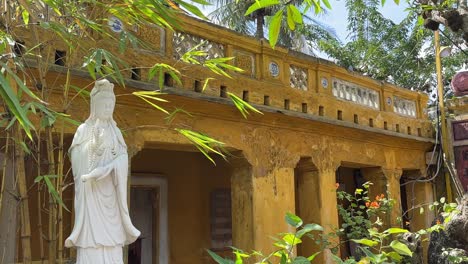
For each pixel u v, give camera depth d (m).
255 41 7.96
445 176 11.64
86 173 3.60
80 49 5.36
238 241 7.71
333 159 9.22
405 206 12.23
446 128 11.57
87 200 3.55
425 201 11.58
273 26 2.95
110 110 3.88
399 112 11.21
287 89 8.38
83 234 3.50
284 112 7.95
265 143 7.97
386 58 16.62
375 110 10.36
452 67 15.75
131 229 3.74
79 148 3.69
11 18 4.00
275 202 7.95
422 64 16.38
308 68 8.98
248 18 15.72
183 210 9.61
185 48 7.04
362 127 9.59
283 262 3.11
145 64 6.44
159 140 6.59
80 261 3.50
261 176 7.81
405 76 16.78
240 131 7.62
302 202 9.00
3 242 5.96
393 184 10.61
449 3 6.79
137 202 9.35
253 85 7.80
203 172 10.11
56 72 5.23
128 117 6.31
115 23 6.06
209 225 10.02
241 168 7.83
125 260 5.86
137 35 6.38
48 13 4.42
